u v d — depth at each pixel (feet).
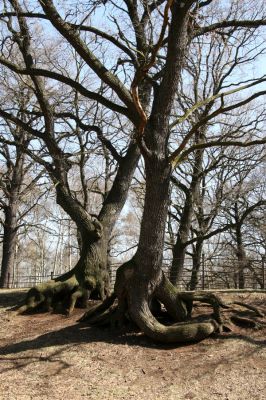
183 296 33.32
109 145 47.50
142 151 30.04
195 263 77.51
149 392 23.97
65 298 41.86
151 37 32.63
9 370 27.32
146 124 31.12
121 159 47.47
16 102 53.98
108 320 33.71
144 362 27.89
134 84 26.73
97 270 43.57
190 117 55.77
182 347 30.04
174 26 30.27
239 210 82.17
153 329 30.45
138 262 31.55
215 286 80.64
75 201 44.45
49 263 167.63
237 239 82.43
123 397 23.39
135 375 26.18
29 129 44.57
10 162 79.30
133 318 31.42
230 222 82.84
